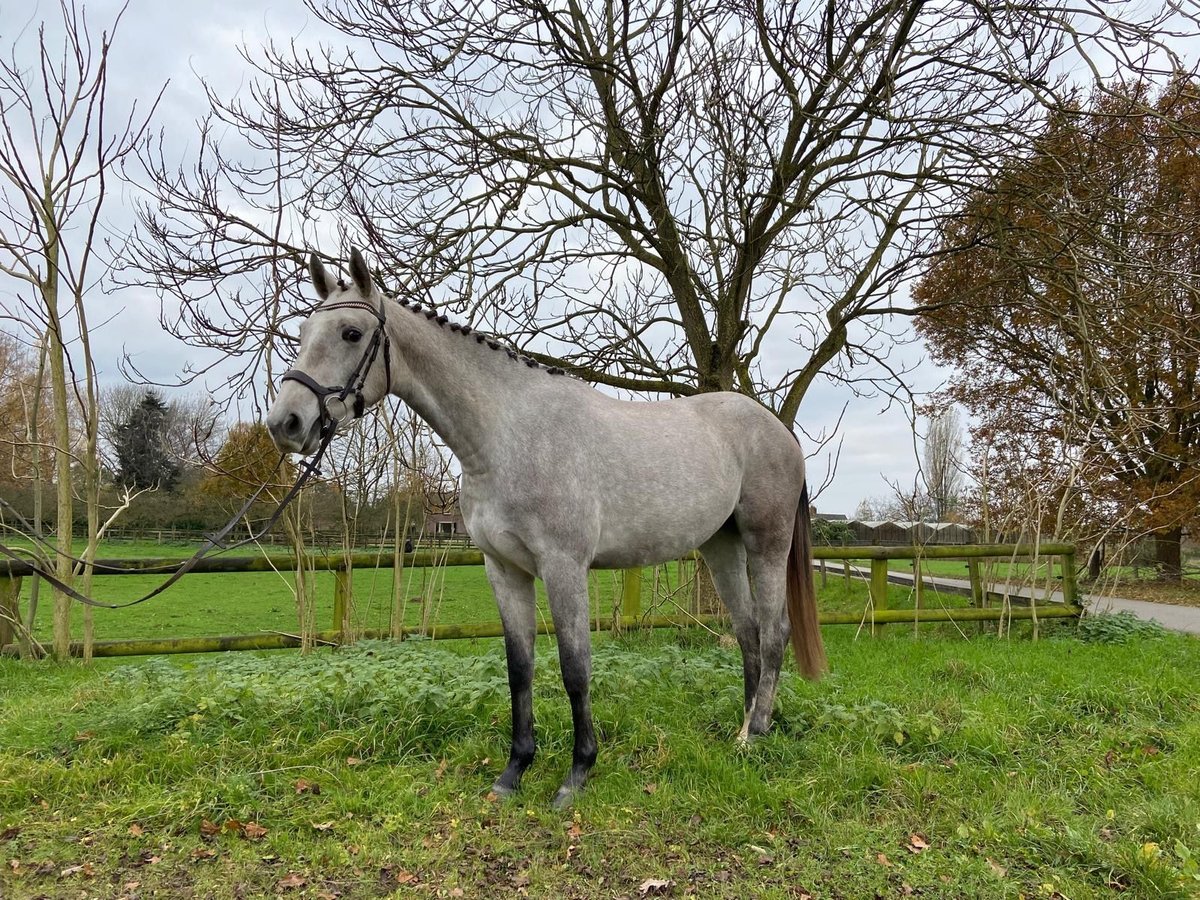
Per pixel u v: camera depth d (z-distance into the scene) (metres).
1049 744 3.31
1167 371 11.27
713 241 5.95
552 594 2.72
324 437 2.49
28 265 4.99
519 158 5.39
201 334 5.00
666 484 3.02
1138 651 5.85
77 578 5.84
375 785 2.78
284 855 2.34
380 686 3.58
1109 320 5.84
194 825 2.50
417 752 3.12
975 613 6.85
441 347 2.77
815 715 3.49
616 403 3.15
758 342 6.75
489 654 4.19
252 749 3.00
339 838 2.47
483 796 2.74
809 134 5.46
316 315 2.55
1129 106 4.41
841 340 6.77
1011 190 5.56
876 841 2.44
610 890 2.17
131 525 17.97
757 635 3.59
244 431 5.92
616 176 5.67
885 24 5.09
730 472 3.33
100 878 2.21
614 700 3.67
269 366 4.74
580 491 2.76
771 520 3.45
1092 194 5.35
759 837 2.45
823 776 2.85
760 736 3.24
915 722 3.39
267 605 10.66
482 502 2.78
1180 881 2.14
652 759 3.02
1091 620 7.00
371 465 5.63
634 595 6.28
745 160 5.21
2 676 4.75
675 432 3.16
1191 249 6.56
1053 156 5.05
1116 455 6.96
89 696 3.82
